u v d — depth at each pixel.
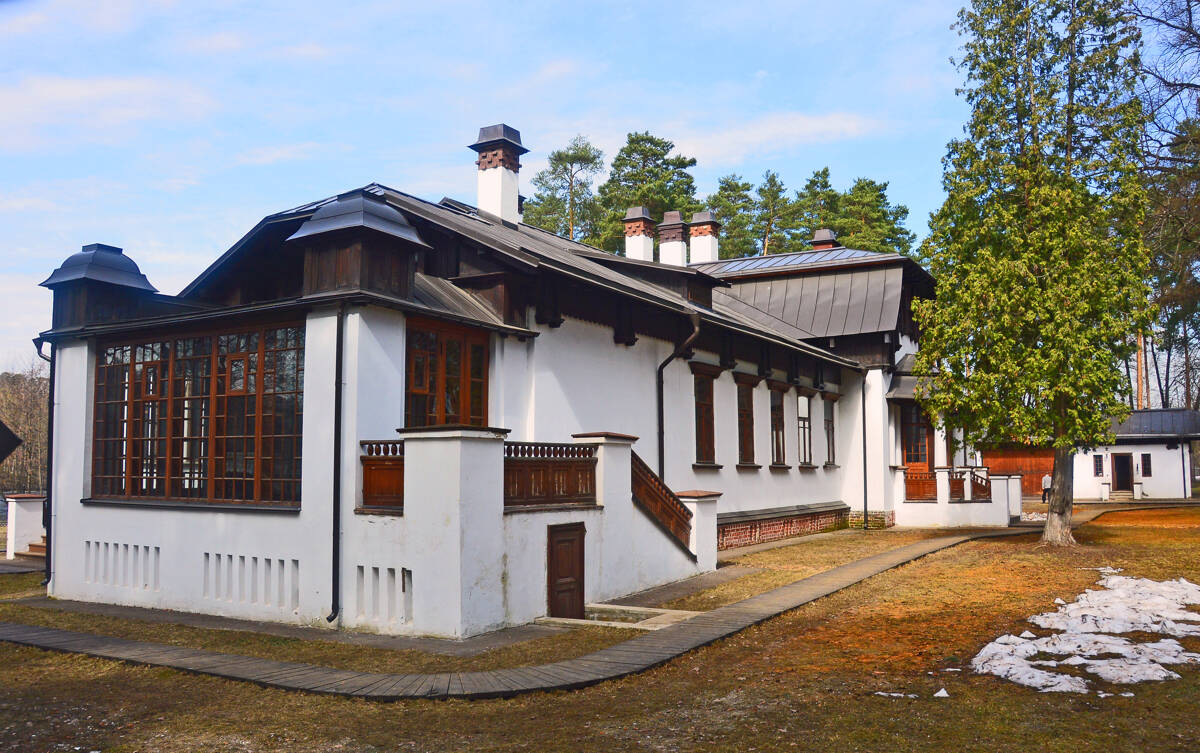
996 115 17.64
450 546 9.70
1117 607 10.30
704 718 6.57
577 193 47.88
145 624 11.14
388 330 11.05
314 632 10.28
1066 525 17.70
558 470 11.78
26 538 19.56
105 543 13.38
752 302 27.69
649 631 9.77
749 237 49.44
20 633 10.42
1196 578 12.54
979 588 12.36
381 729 6.52
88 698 7.61
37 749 6.26
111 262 14.39
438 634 9.71
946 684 7.32
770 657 8.52
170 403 12.77
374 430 10.77
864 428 25.53
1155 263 24.45
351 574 10.45
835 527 24.91
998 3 17.80
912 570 14.61
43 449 47.53
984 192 17.69
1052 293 16.48
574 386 14.62
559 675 7.73
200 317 12.02
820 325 25.95
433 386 11.97
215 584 11.82
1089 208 16.92
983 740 5.90
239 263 14.67
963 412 18.27
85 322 13.89
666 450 17.36
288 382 11.30
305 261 11.30
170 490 12.67
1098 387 16.56
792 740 6.00
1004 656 8.05
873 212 47.78
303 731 6.52
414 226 14.30
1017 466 41.59
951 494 25.67
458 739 6.24
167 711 7.14
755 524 20.58
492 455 10.27
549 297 14.04
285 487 11.24
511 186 18.16
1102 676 7.39
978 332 17.47
